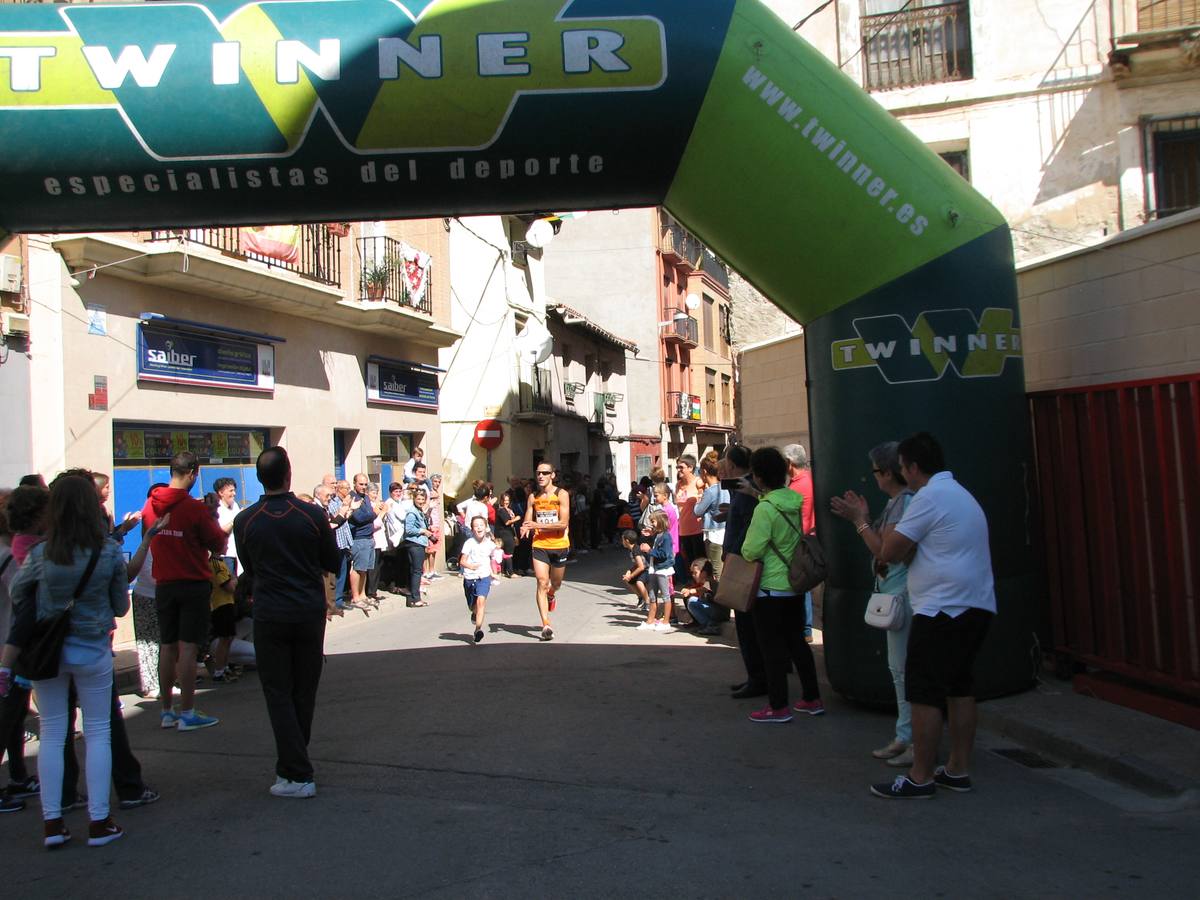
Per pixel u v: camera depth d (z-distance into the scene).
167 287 11.83
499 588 16.20
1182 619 5.70
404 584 15.92
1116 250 6.76
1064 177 11.56
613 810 4.81
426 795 5.11
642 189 6.70
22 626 4.43
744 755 5.76
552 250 38.25
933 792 4.89
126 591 4.84
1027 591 6.52
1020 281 8.05
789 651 6.65
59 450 10.01
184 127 6.11
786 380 12.91
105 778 4.55
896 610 5.39
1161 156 11.34
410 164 6.30
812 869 4.00
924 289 6.33
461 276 23.77
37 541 4.95
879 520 6.36
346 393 16.16
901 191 6.32
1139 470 6.07
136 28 6.17
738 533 6.83
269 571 5.18
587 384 32.09
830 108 6.32
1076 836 4.31
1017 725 5.89
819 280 6.56
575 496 24.34
